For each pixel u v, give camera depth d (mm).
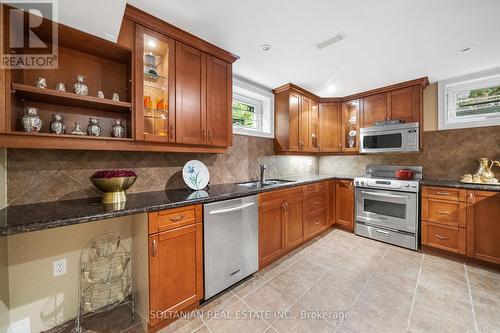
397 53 2145
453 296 1745
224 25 1706
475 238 2266
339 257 2467
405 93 2934
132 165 1856
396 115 3012
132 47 1558
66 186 1531
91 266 1590
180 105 1825
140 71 1597
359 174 3725
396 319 1500
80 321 1439
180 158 2174
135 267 1570
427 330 1398
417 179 2926
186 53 1862
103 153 1697
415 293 1792
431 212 2537
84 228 1572
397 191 2766
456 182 2580
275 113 3191
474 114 2713
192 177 2064
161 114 1778
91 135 1476
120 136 1600
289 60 2289
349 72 2600
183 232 1518
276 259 2395
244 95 2994
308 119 3352
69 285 1507
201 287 1628
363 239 3027
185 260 1533
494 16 1583
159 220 1397
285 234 2436
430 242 2547
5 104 1109
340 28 1742
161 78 1793
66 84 1500
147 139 1637
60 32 1327
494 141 2529
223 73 2156
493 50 2086
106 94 1656
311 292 1820
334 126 3604
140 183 1902
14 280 1309
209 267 1668
